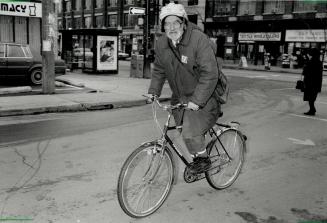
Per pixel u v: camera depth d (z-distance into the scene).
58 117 8.16
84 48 19.47
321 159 5.48
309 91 9.22
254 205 3.76
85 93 11.34
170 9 3.22
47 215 3.38
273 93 13.88
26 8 16.56
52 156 5.23
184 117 3.58
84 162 4.98
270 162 5.25
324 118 8.94
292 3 31.98
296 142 6.48
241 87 15.81
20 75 13.04
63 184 4.16
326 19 29.75
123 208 3.23
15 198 3.74
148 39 17.72
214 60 3.35
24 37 17.12
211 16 38.84
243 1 36.09
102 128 7.13
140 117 8.37
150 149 3.33
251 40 35.56
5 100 9.41
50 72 10.81
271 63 34.31
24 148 5.60
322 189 4.26
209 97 3.38
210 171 3.97
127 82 15.31
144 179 3.36
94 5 53.22
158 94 3.69
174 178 3.66
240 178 4.55
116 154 5.39
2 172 4.51
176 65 3.49
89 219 3.32
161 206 3.66
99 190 4.01
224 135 4.11
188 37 3.32
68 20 59.78
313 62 9.20
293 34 32.19
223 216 3.49
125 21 48.75
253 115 9.08
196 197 3.92
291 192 4.14
